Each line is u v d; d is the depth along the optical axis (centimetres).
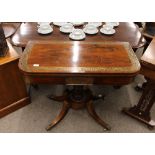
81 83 131
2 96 177
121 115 193
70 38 171
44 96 213
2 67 159
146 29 217
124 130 179
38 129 179
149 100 170
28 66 124
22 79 180
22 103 196
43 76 124
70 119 188
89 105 185
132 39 172
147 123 180
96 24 192
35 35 176
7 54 166
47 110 197
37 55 134
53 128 179
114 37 175
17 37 173
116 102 207
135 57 134
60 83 131
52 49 141
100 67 124
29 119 187
